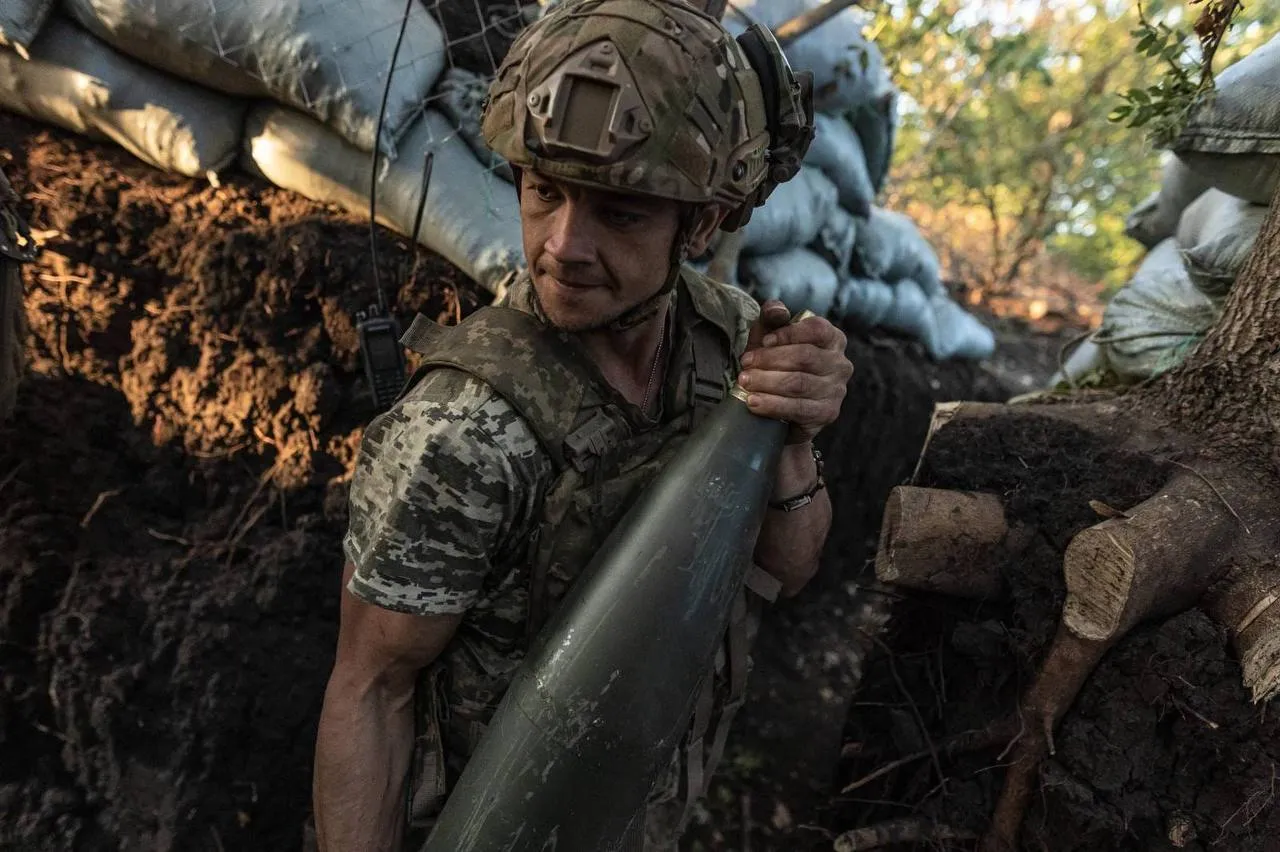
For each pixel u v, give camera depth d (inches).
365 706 38.2
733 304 44.1
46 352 83.7
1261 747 45.6
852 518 131.3
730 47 31.8
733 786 94.0
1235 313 55.4
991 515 54.9
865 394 129.8
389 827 40.9
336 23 77.6
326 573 82.4
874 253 130.6
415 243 85.7
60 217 83.0
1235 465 52.1
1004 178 204.8
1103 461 55.4
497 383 34.1
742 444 36.1
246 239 83.3
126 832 74.0
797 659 115.6
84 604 76.9
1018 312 205.5
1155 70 176.2
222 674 76.5
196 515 85.2
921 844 58.3
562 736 34.1
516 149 29.8
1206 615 48.7
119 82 81.7
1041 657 51.6
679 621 34.4
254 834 75.6
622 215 30.4
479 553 34.6
